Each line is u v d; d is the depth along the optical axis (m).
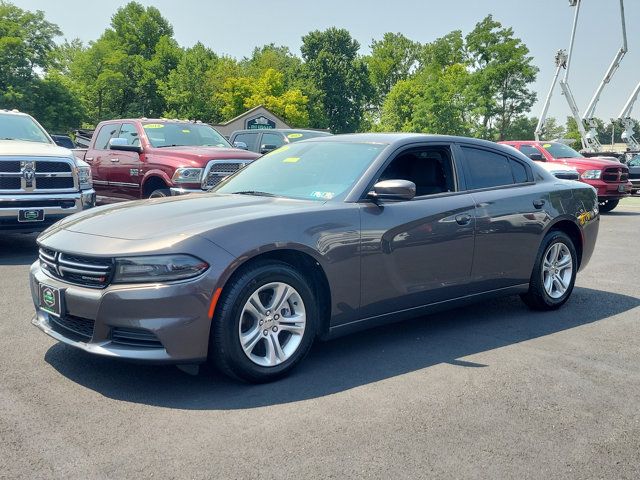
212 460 2.89
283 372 3.92
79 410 3.43
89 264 3.66
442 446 3.08
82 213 4.54
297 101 70.94
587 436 3.23
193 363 3.62
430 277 4.72
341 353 4.50
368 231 4.29
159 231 3.74
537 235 5.52
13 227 8.09
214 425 3.27
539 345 4.78
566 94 32.66
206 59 79.12
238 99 70.00
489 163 5.41
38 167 8.24
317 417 3.39
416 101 68.25
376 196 4.42
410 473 2.81
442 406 3.57
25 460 2.87
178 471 2.79
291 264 4.12
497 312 5.79
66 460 2.87
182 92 68.25
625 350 4.70
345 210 4.25
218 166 9.68
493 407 3.57
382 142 4.87
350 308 4.27
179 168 9.54
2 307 5.59
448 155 5.12
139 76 72.75
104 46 71.62
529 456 3.01
